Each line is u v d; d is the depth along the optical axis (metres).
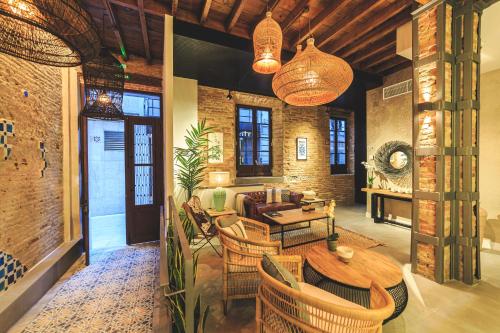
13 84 2.31
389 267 2.05
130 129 4.22
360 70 4.89
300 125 6.44
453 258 2.59
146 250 3.87
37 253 2.67
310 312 1.17
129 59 4.35
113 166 6.76
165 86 3.11
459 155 2.55
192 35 3.21
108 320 2.10
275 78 2.69
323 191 6.80
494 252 3.40
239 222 2.63
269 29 2.48
